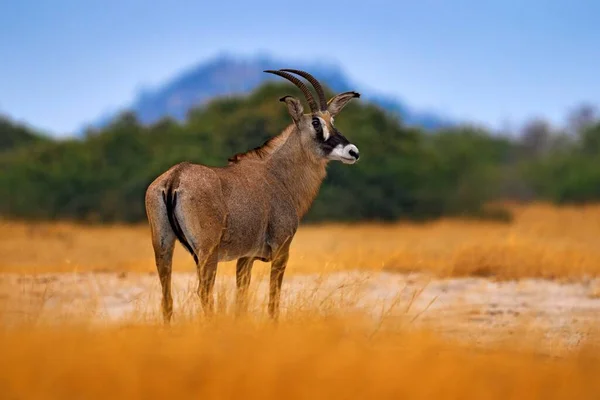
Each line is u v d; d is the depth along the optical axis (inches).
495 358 888.9
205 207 1107.9
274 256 1230.9
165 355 793.6
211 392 704.4
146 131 5162.4
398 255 2158.0
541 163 7332.7
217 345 860.0
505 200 6481.3
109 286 1688.0
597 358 889.5
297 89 4527.6
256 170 1224.8
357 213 4303.6
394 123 5132.9
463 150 5610.2
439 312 1434.5
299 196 1280.8
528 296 1696.6
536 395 762.2
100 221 4279.0
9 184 4549.7
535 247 2185.0
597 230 3575.3
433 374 773.9
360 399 722.2
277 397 708.7
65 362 751.7
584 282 1902.1
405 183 4581.7
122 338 868.6
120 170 4658.0
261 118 4234.7
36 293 1512.1
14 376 717.9
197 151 4313.5
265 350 823.7
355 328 1002.1
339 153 1291.8
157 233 1107.9
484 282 1891.0
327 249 2486.5
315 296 1165.7
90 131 5201.8
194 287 1244.5
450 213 4761.3
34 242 2810.0
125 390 701.9
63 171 4586.6
